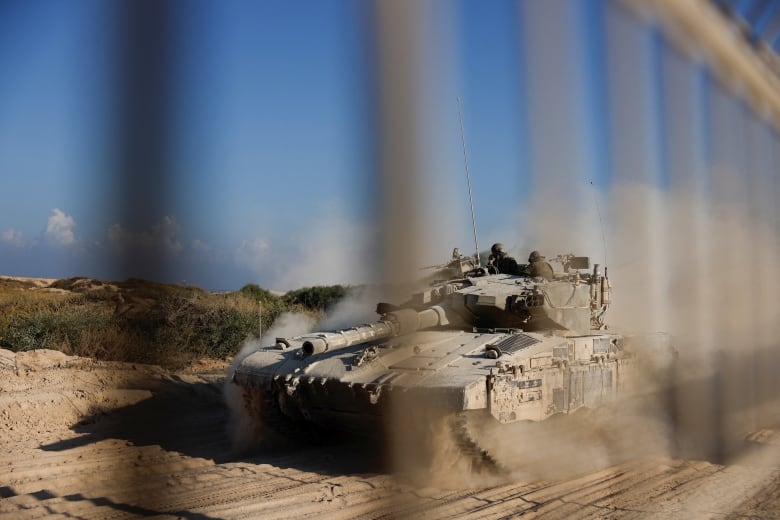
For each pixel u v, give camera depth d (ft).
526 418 32.68
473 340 36.29
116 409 45.55
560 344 35.96
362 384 32.14
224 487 29.96
